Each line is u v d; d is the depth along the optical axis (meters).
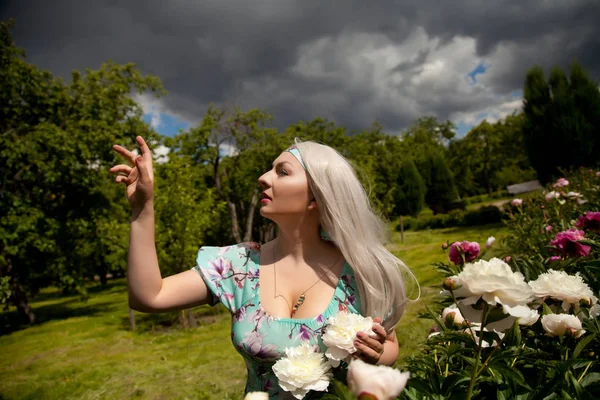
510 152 42.47
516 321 1.09
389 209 19.86
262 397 0.71
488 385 1.21
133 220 1.30
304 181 1.39
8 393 5.79
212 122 17.69
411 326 4.85
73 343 9.11
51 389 5.66
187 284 1.41
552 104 13.55
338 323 1.14
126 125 14.09
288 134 20.45
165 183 9.61
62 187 13.55
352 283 1.39
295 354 1.14
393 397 0.61
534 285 1.23
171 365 6.23
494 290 0.87
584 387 0.97
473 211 23.56
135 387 5.34
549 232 3.24
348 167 1.43
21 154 12.04
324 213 1.37
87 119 13.67
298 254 1.43
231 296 1.40
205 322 9.84
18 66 12.84
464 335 1.08
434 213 33.75
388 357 1.37
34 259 13.86
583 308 1.19
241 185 21.39
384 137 30.17
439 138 53.22
